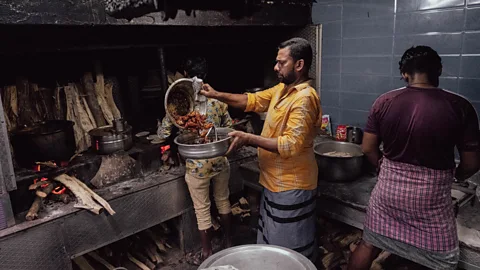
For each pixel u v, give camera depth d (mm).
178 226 2910
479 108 2621
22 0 1919
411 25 2861
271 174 2076
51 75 2840
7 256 1993
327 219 3041
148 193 2576
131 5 2057
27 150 2271
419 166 1730
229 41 3252
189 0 2385
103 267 2701
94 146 2648
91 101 2951
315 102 1899
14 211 2201
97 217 2332
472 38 2562
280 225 2086
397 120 1759
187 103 2303
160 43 2826
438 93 1701
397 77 3020
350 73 3359
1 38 2111
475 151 1696
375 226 1948
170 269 2762
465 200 2328
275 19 3158
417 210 1776
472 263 1960
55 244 2168
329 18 3400
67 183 2354
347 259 2631
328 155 2713
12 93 2592
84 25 2195
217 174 2629
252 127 3670
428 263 1831
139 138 3018
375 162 2061
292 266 1389
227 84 3818
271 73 3850
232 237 3176
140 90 3264
